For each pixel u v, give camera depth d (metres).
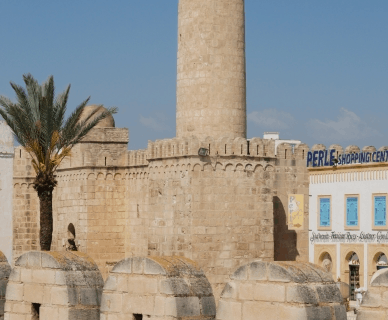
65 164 78.50
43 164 61.19
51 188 61.81
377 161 61.50
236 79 62.94
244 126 63.78
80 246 76.19
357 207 63.44
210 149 62.22
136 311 21.08
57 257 23.33
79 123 65.94
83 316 22.98
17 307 24.16
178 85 63.81
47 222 61.91
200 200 61.94
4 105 60.44
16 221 83.75
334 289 18.23
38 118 60.03
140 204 74.06
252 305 18.45
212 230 62.16
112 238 76.12
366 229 62.50
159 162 64.62
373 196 61.88
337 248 65.19
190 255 61.59
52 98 58.66
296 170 67.69
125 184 76.31
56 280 23.14
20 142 61.06
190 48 62.78
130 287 21.25
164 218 63.97
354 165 63.66
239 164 63.12
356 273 64.19
